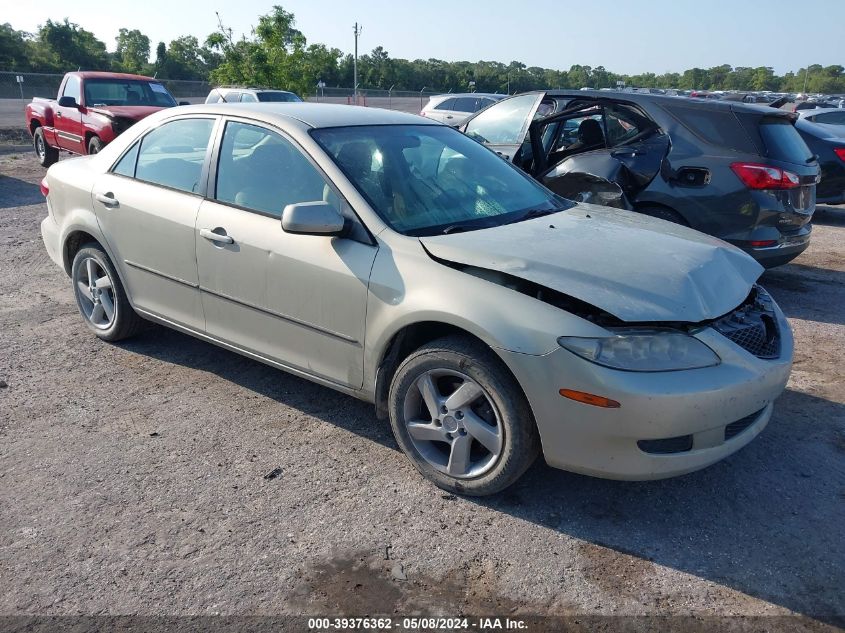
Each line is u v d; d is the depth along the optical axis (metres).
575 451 2.96
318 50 28.94
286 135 3.86
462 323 3.06
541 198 4.22
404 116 4.45
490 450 3.16
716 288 3.22
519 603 2.66
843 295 6.68
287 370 3.90
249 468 3.54
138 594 2.68
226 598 2.66
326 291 3.53
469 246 3.26
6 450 3.65
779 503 3.30
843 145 10.15
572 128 7.53
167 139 4.46
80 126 12.60
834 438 3.91
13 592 2.68
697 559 2.91
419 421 3.42
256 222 3.83
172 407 4.16
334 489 3.37
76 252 5.14
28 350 4.96
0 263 7.19
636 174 6.33
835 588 2.75
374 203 3.55
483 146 4.59
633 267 3.16
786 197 5.96
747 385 3.01
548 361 2.89
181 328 4.40
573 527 3.11
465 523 3.13
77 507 3.19
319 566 2.84
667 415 2.84
